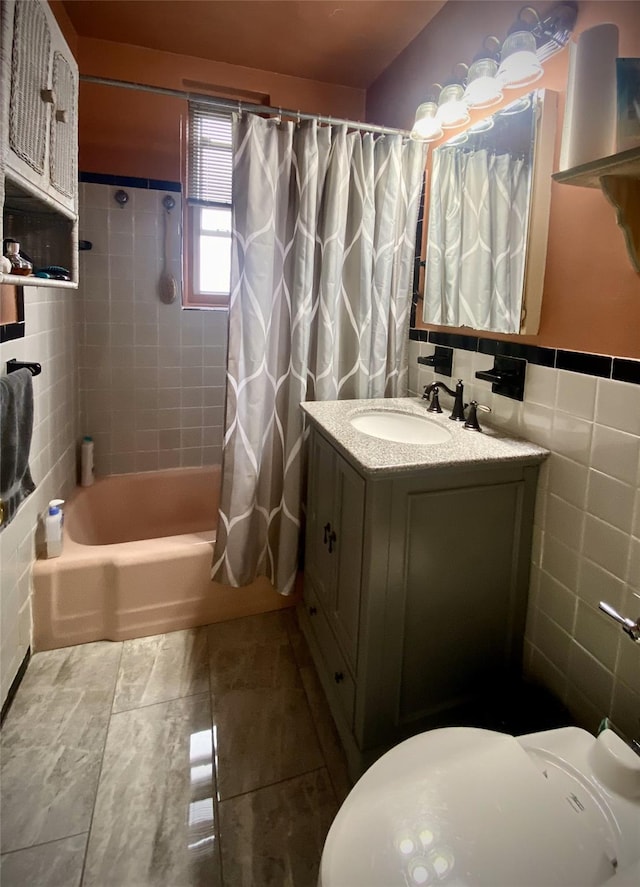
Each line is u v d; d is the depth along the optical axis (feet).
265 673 5.87
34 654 6.01
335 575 5.08
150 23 6.63
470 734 3.25
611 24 3.25
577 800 2.88
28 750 4.72
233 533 6.43
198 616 6.68
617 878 2.43
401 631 4.33
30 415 4.84
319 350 6.22
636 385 3.60
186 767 4.62
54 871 3.72
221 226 8.18
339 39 6.75
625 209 3.29
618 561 3.83
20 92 3.17
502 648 4.86
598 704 4.09
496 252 4.88
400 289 6.50
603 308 3.85
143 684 5.62
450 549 4.38
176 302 8.61
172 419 9.07
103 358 8.45
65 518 7.02
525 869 2.44
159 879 3.71
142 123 7.65
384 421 5.94
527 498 4.58
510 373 4.90
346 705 4.76
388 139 6.03
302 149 5.74
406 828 2.63
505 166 4.70
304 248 5.85
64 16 6.43
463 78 5.02
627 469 3.71
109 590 6.24
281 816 4.21
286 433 6.37
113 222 8.00
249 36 6.81
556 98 4.24
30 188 3.41
